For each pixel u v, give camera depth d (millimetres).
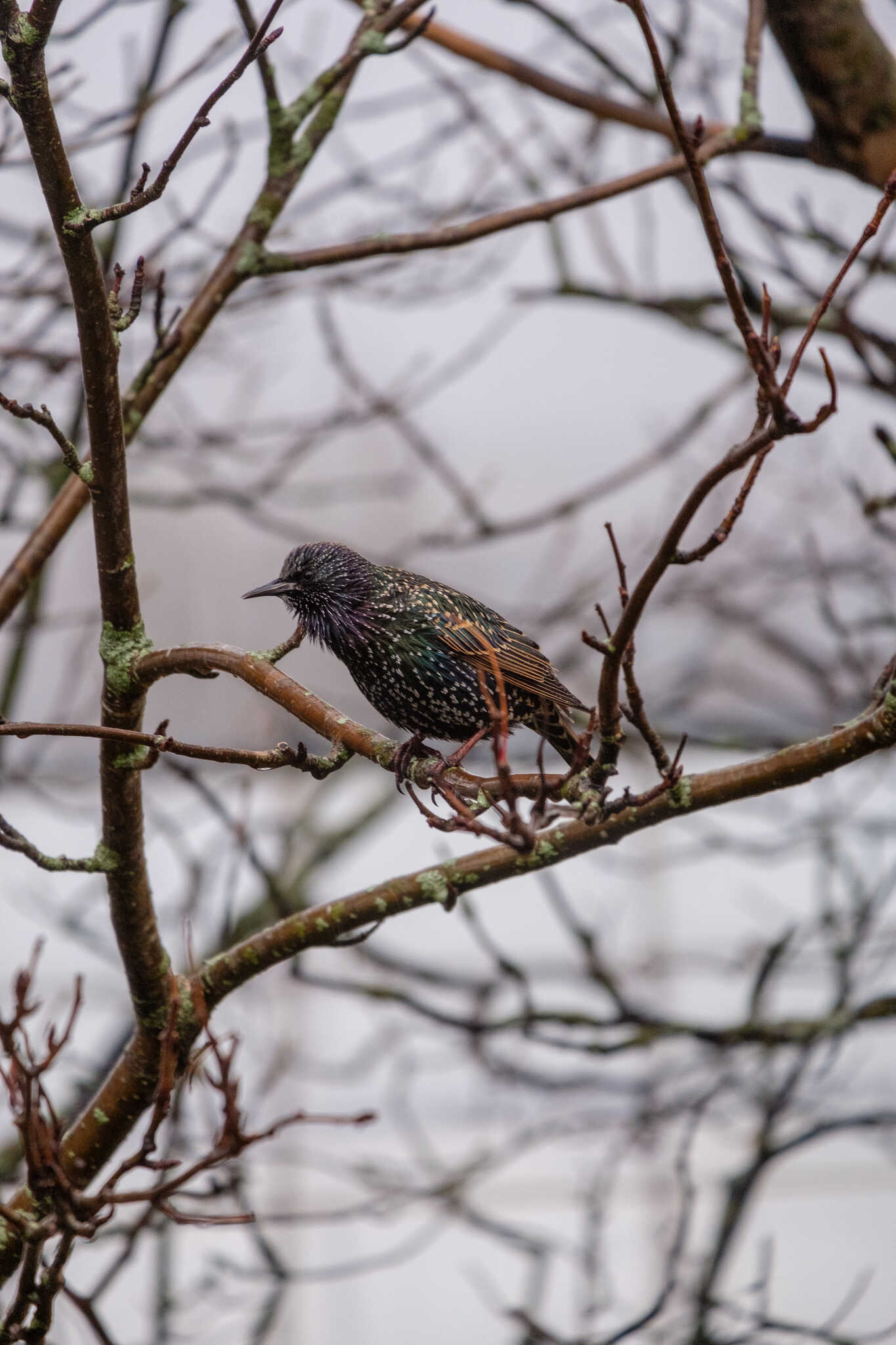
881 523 9750
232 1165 8148
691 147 4441
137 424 8008
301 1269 14148
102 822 6203
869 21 8305
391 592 8422
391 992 10359
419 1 8125
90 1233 5051
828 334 11125
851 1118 10664
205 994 6566
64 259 5402
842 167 8711
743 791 5926
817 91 8422
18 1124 4996
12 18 5047
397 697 8570
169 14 8609
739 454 4520
